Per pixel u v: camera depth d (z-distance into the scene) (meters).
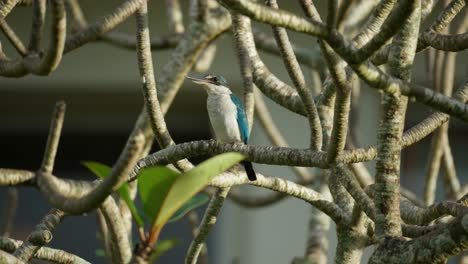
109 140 20.05
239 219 18.83
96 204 5.28
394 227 6.54
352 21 12.48
